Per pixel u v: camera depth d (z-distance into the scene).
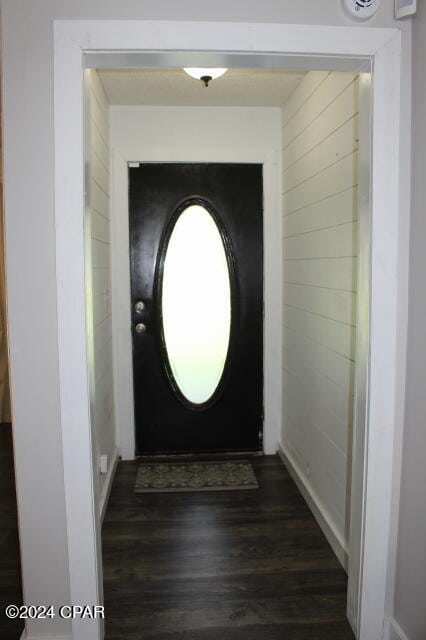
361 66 1.48
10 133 1.38
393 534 1.57
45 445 1.47
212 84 2.62
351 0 1.37
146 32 1.36
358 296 1.58
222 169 3.06
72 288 1.41
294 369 2.86
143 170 3.03
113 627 1.70
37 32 1.36
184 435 3.22
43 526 1.50
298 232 2.71
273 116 3.05
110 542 2.23
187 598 1.85
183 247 3.10
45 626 1.54
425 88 1.36
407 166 1.45
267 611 1.78
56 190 1.38
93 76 2.35
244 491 2.72
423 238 1.39
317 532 2.30
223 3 1.37
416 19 1.39
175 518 2.44
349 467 1.98
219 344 3.16
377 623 1.60
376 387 1.51
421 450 1.42
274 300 3.14
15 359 1.45
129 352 3.11
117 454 3.10
